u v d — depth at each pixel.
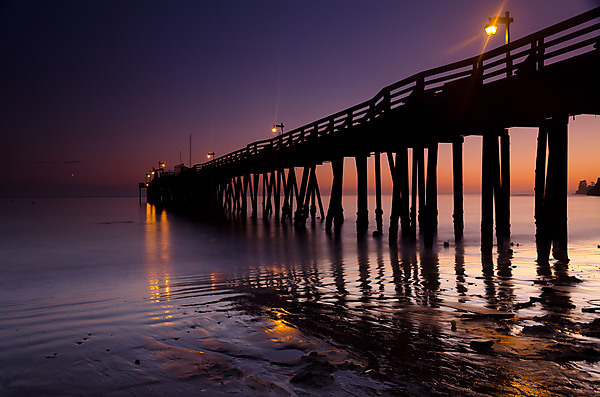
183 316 6.97
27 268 13.52
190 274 11.55
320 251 15.83
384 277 9.96
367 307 7.17
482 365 4.59
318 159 24.14
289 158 26.33
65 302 8.38
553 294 7.66
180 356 5.20
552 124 11.41
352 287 8.93
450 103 12.88
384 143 16.91
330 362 4.82
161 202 92.69
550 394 3.94
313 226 28.67
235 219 38.94
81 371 4.82
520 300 7.28
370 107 17.05
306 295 8.28
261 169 34.34
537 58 9.95
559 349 4.91
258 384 4.36
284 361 4.96
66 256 16.47
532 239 18.06
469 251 14.06
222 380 4.49
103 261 14.86
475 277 9.53
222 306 7.57
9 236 25.34
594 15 8.56
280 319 6.62
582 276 9.34
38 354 5.38
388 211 51.06
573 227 24.67
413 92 14.24
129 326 6.50
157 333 6.12
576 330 5.56
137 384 4.45
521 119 10.93
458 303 7.20
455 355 4.89
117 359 5.14
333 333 5.84
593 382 4.13
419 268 11.05
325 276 10.41
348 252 15.12
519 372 4.39
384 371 4.54
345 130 19.03
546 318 6.06
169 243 20.73
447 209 51.81
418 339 5.48
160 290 9.34
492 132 12.95
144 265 13.65
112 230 29.44
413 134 15.26
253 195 37.53
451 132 13.62
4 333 6.30
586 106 9.33
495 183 15.16
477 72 11.71
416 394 4.03
